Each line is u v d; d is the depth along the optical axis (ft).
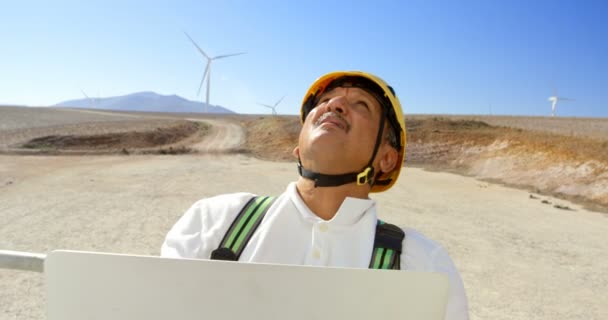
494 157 102.94
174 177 68.28
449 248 30.73
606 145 80.84
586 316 20.04
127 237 28.94
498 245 32.73
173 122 245.24
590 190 65.05
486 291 22.33
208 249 4.44
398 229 4.52
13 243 26.81
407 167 110.22
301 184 4.70
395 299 2.77
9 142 139.03
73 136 154.61
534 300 21.52
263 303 2.79
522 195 65.36
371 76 4.86
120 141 162.09
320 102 5.18
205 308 2.83
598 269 28.07
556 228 41.34
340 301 2.77
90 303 2.95
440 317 2.77
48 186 53.16
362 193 4.63
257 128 214.28
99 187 53.31
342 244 4.17
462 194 63.36
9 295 17.47
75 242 27.35
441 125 141.49
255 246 4.32
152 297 2.87
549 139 97.14
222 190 54.80
